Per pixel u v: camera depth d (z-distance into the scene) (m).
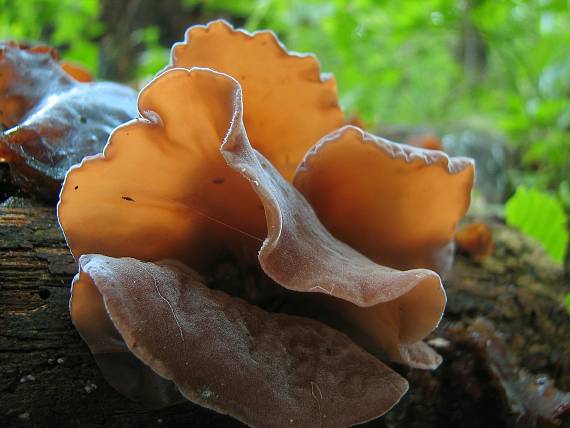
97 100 0.12
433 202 0.11
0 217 0.11
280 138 0.12
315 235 0.10
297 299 0.10
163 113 0.09
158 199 0.09
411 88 0.48
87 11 0.35
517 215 0.17
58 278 0.10
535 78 0.35
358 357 0.10
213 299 0.09
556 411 0.12
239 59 0.11
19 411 0.09
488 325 0.13
